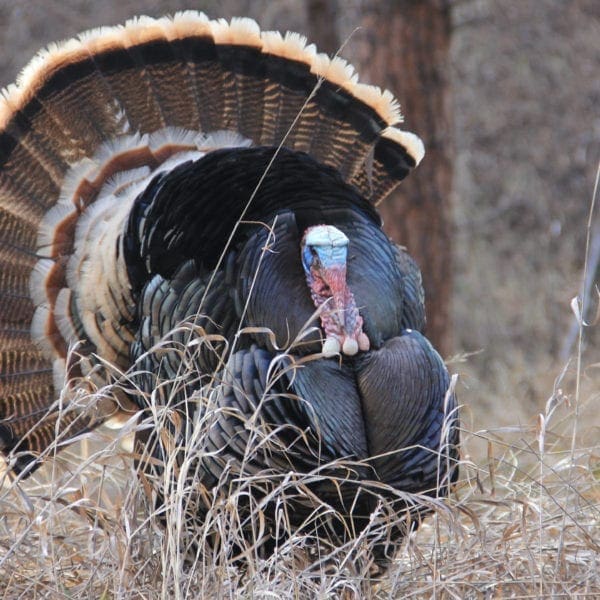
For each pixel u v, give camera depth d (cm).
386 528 1454
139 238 1681
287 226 1524
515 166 4503
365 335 1474
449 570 1467
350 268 1513
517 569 1494
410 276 1656
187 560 1538
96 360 1791
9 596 1438
